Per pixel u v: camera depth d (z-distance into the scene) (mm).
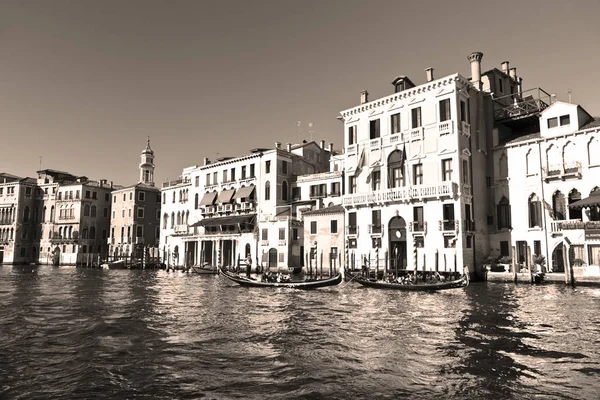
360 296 23953
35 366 11094
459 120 31609
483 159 33531
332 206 40438
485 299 21281
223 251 51500
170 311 19625
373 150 36125
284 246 43656
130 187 65875
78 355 12070
